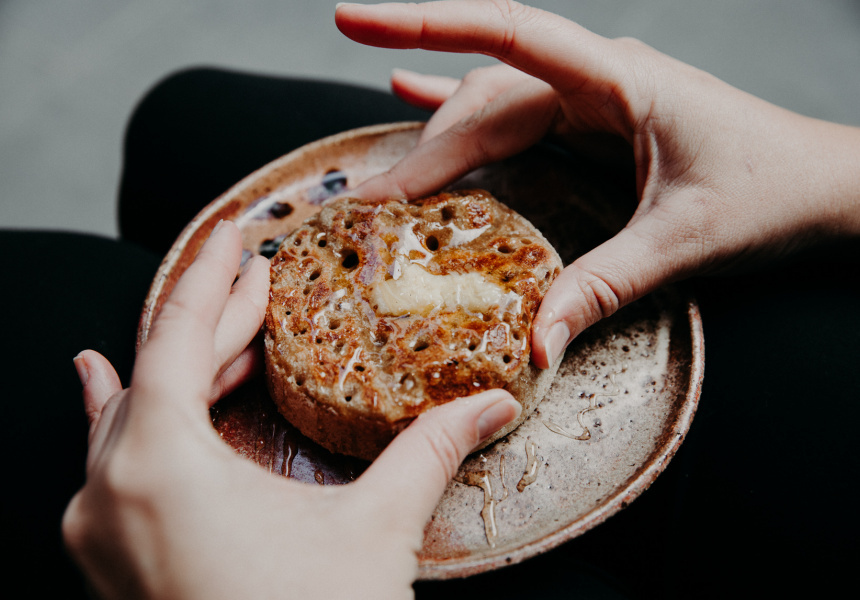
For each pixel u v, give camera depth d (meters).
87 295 0.36
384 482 0.26
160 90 0.43
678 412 0.30
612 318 0.32
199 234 0.34
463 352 0.29
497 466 0.29
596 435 0.30
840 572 0.30
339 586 0.25
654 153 0.32
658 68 0.32
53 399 0.33
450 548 0.28
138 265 0.38
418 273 0.30
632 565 0.34
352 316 0.30
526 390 0.29
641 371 0.31
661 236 0.31
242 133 0.42
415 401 0.28
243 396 0.31
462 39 0.31
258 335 0.31
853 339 0.33
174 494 0.25
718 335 0.34
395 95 0.42
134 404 0.26
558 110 0.35
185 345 0.26
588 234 0.35
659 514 0.33
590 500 0.29
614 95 0.32
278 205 0.35
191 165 0.41
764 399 0.32
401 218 0.32
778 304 0.34
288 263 0.31
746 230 0.32
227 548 0.25
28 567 0.31
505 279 0.30
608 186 0.35
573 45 0.32
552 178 0.35
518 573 0.30
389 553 0.25
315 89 0.43
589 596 0.30
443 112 0.37
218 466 0.25
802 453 0.31
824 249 0.34
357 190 0.34
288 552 0.25
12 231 0.38
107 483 0.25
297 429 0.30
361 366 0.29
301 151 0.36
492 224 0.32
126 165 0.42
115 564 0.25
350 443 0.29
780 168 0.32
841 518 0.31
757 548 0.31
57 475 0.32
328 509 0.26
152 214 0.42
